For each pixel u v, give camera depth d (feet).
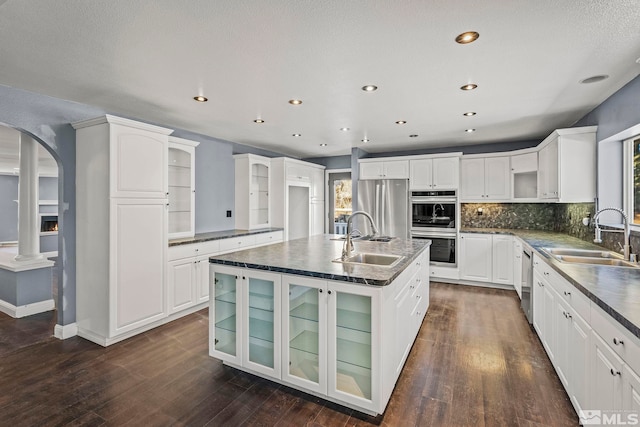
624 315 4.15
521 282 12.55
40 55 6.83
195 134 14.61
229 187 16.47
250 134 14.82
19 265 11.61
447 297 14.07
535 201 15.03
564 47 6.51
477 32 5.95
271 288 7.46
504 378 7.57
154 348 9.16
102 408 6.49
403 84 8.56
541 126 13.24
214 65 7.36
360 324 6.46
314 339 7.00
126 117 11.71
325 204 21.84
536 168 14.57
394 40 6.25
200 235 13.84
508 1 5.02
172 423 6.06
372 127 13.44
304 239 12.44
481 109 10.85
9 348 9.13
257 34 6.01
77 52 6.70
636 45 6.43
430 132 14.38
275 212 17.97
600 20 5.53
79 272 9.91
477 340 9.67
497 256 15.31
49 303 12.35
